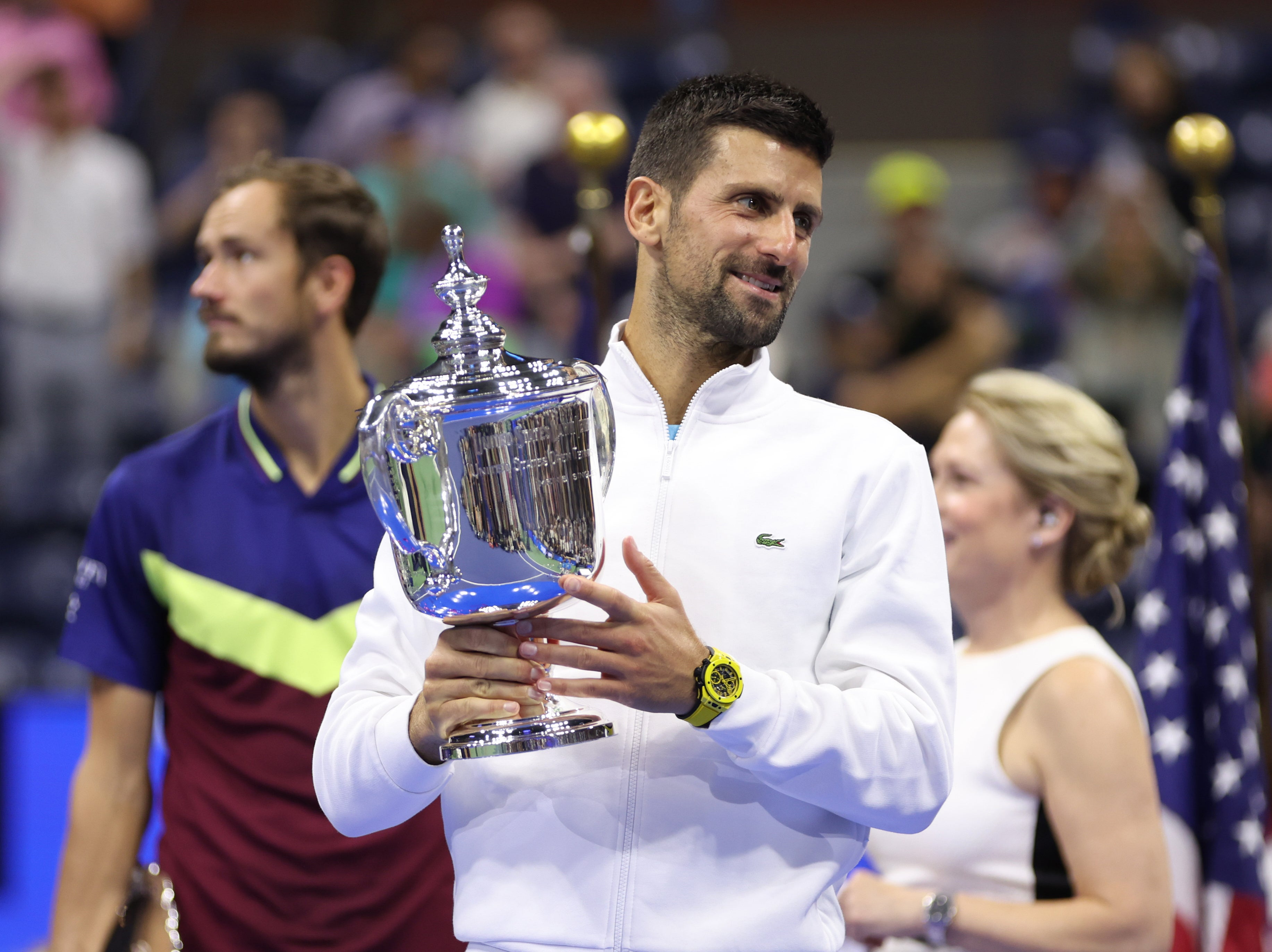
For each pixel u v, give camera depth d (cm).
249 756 546
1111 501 529
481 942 378
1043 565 538
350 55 1844
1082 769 501
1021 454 527
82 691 1158
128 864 560
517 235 1365
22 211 1385
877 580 380
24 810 877
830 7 1912
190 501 562
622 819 371
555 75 1636
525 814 377
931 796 371
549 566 346
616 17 1883
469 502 340
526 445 341
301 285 562
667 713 377
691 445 396
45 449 1402
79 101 1409
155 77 1747
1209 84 1708
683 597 382
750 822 372
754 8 1927
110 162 1429
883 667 374
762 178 376
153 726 573
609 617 347
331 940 537
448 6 1892
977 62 1808
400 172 1388
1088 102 1719
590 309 658
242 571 554
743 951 364
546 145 1592
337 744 381
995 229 1677
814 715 354
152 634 566
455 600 348
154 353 1500
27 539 1345
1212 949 589
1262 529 1009
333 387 568
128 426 1427
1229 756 600
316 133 1641
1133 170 1426
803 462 391
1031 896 509
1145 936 492
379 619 404
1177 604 619
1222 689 607
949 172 1761
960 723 526
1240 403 630
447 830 397
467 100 1709
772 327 385
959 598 544
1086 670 512
